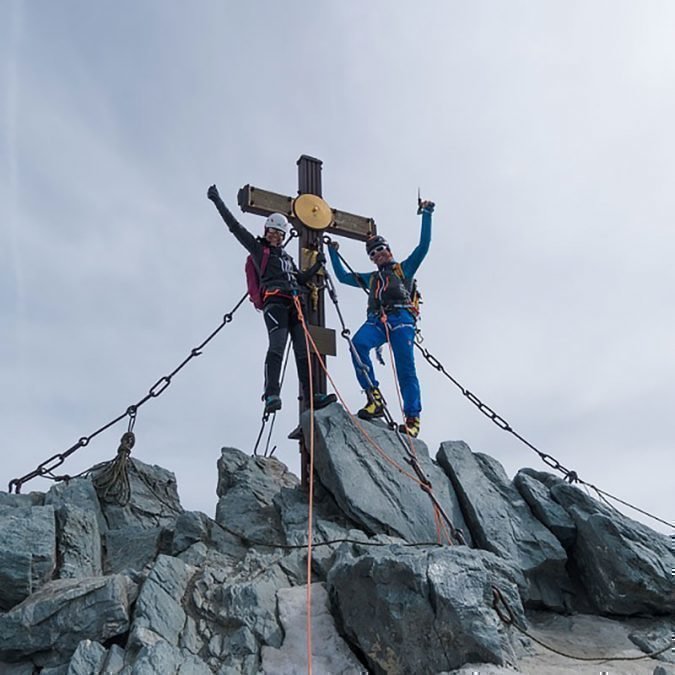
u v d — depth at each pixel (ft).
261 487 34.76
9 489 33.19
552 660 23.02
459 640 21.30
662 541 28.89
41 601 23.72
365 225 38.73
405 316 34.42
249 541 29.66
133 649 22.15
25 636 23.06
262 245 34.14
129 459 37.32
